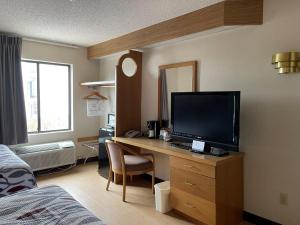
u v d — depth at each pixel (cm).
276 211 237
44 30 346
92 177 393
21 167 239
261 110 244
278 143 233
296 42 218
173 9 262
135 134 357
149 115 374
